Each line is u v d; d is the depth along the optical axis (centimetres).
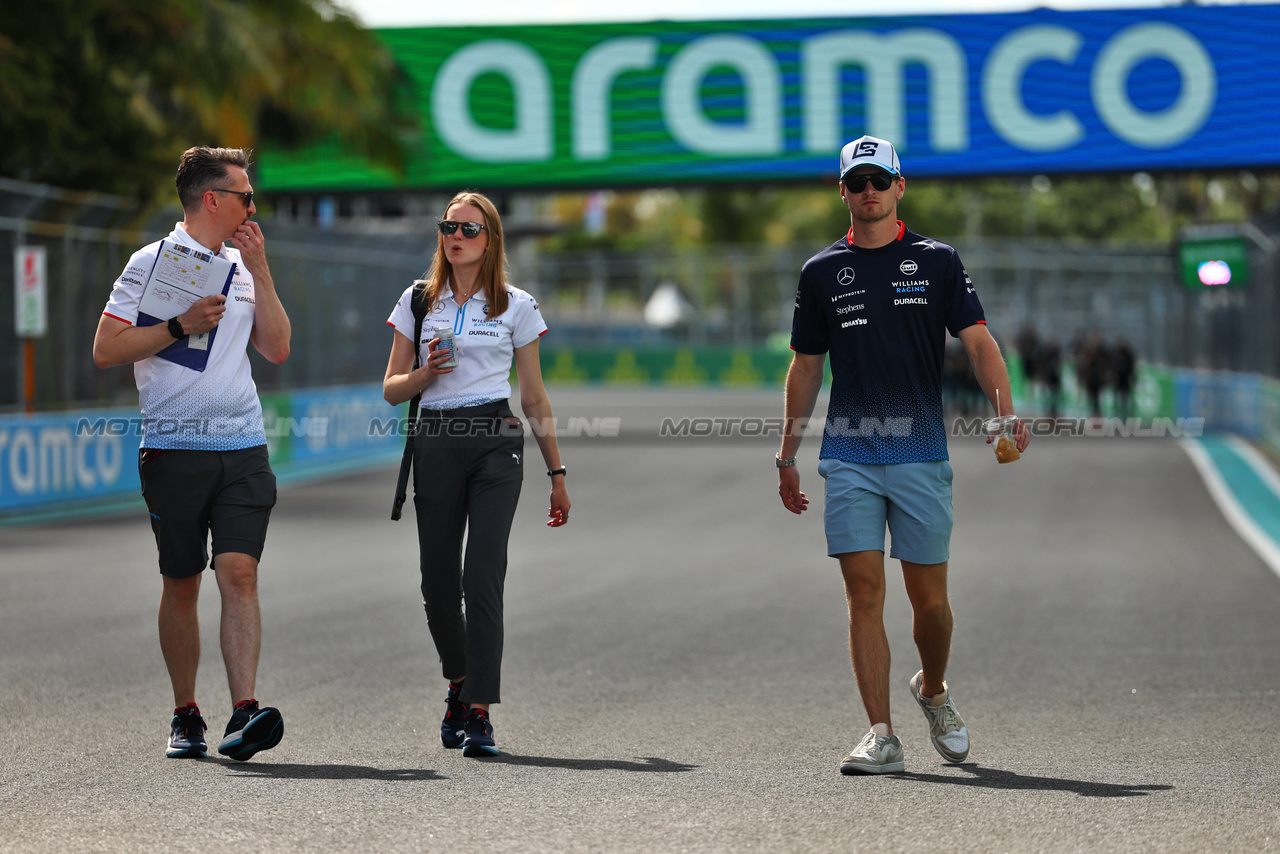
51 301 6084
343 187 9256
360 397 9494
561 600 3594
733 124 8606
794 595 3694
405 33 8738
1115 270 15675
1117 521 5569
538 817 1602
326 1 8419
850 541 1873
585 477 7806
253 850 1463
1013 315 17288
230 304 1936
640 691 2467
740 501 6525
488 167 8756
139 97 8906
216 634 2938
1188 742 2064
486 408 2022
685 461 8894
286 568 4141
